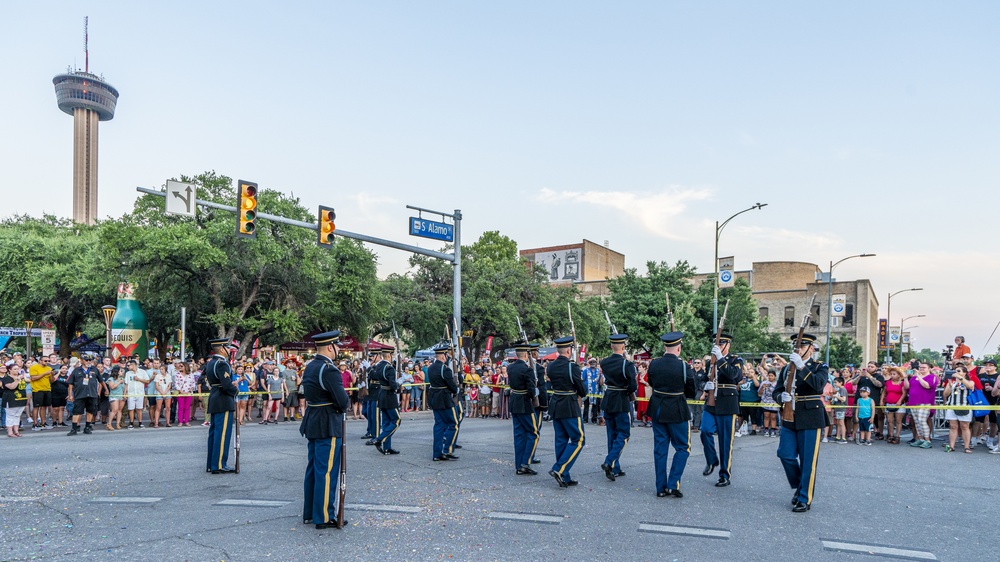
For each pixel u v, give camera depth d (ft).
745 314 138.31
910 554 20.49
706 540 21.71
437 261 128.57
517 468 33.45
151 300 102.42
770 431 55.06
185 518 23.89
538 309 125.59
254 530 22.33
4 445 44.78
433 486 30.07
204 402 61.93
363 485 30.25
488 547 20.68
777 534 22.59
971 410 46.11
